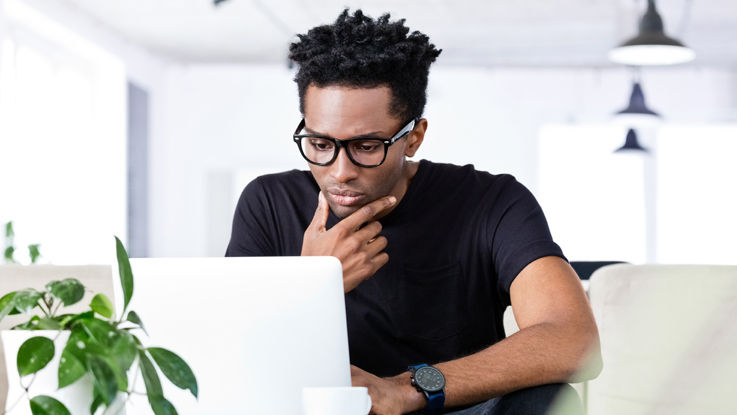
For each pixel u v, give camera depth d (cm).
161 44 888
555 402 133
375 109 151
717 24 810
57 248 727
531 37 866
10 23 666
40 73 720
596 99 936
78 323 98
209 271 120
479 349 171
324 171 155
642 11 494
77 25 754
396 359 169
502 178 176
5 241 524
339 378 121
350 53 150
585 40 873
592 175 941
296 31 846
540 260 155
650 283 176
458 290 171
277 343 120
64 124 760
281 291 120
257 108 965
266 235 181
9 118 648
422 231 171
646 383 172
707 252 932
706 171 933
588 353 139
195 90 970
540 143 947
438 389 130
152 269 121
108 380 89
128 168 869
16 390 100
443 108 952
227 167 966
